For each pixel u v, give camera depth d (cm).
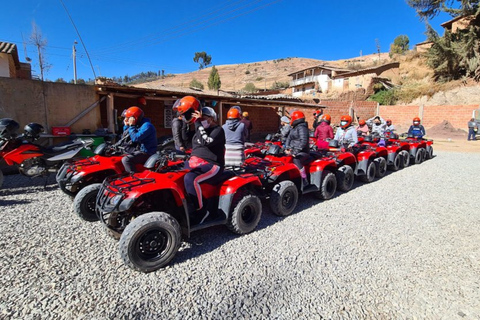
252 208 417
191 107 352
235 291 284
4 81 765
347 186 650
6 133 555
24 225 419
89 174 488
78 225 425
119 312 249
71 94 854
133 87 919
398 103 2950
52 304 255
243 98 1282
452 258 359
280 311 259
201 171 364
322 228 443
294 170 516
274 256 353
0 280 285
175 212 370
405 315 259
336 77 4181
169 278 302
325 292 287
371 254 364
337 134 822
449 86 2692
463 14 2564
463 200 600
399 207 551
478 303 275
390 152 887
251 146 719
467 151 1459
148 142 479
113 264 323
